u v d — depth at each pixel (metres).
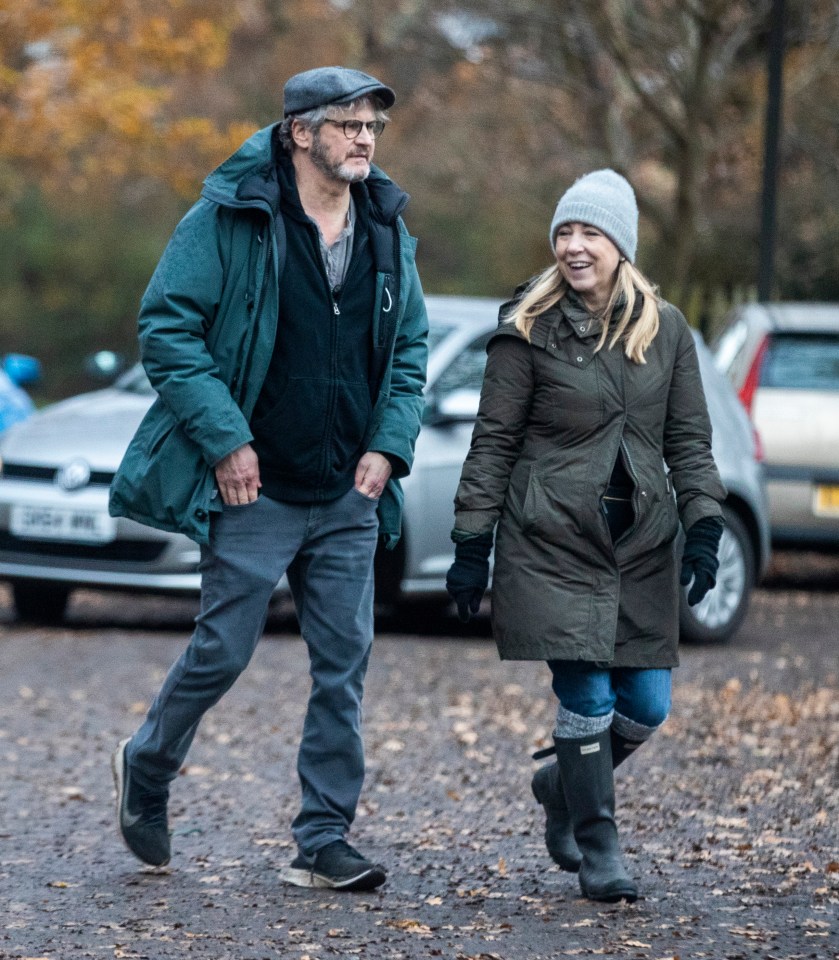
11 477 25.25
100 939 11.12
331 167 12.08
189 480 12.08
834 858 13.58
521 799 15.81
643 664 12.22
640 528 12.07
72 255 113.19
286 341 12.17
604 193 12.14
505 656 12.17
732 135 60.00
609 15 50.88
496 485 12.20
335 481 12.44
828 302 65.44
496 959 10.73
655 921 11.68
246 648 12.43
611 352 12.10
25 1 61.16
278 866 13.25
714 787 16.19
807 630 27.92
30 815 15.05
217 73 99.31
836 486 32.03
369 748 18.09
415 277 12.82
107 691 21.20
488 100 63.69
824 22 53.12
